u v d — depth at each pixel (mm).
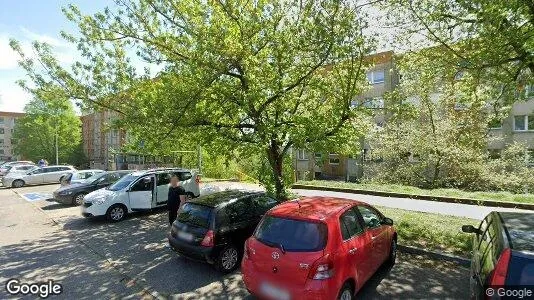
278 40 9375
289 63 9969
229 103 10383
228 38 8609
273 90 9828
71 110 55656
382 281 6172
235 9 9008
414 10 9070
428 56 9953
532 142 23219
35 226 11414
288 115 10906
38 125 55688
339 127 9508
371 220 6098
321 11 8492
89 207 11508
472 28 8258
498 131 24469
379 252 6059
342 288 4746
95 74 11133
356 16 8492
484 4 7211
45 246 9039
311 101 11273
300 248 4633
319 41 8734
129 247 8766
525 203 12883
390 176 21734
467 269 6703
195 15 9453
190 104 9625
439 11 8805
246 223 7215
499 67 8617
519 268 3557
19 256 8250
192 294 5934
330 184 20391
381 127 22031
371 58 9578
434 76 10664
